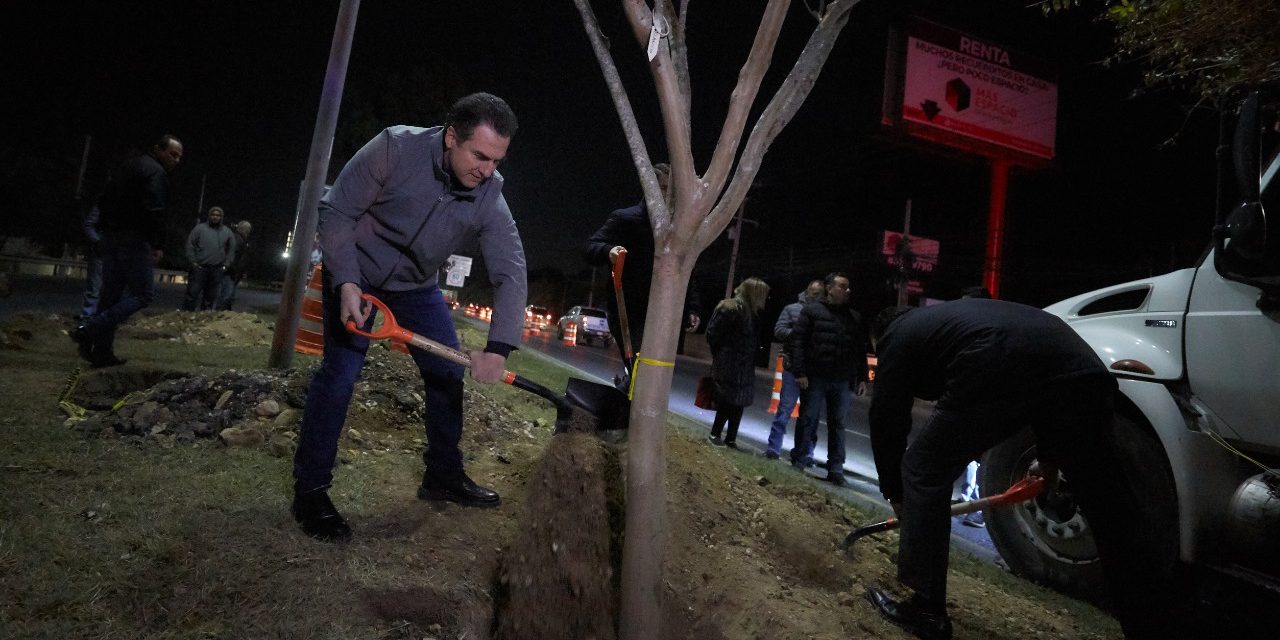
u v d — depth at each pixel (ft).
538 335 113.29
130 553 7.93
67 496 8.94
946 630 10.32
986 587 12.99
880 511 17.56
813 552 12.28
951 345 10.39
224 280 36.94
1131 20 12.33
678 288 7.72
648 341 7.73
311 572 8.14
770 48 7.14
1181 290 12.05
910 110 107.96
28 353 18.24
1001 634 11.02
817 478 22.03
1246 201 10.11
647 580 7.69
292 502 9.62
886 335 11.25
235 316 28.86
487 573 9.57
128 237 16.99
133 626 6.94
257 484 10.22
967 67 111.24
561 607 9.95
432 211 9.29
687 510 12.25
